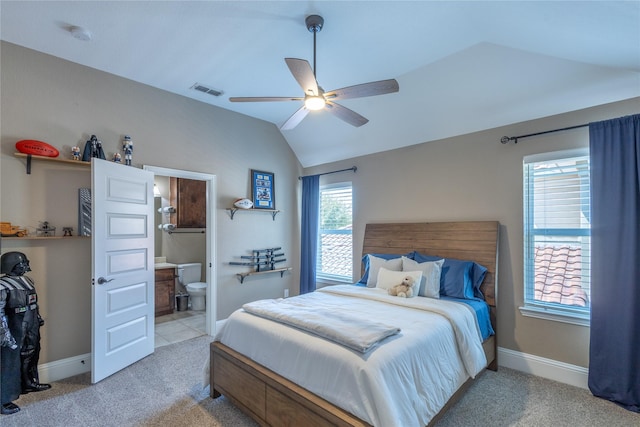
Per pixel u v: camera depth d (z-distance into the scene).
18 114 2.68
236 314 2.52
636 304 2.32
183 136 3.76
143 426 2.14
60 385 2.70
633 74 2.37
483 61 2.80
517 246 3.05
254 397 2.11
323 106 2.36
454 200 3.52
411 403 1.68
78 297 2.96
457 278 3.06
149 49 2.78
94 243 2.75
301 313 2.25
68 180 2.92
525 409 2.33
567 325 2.74
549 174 2.93
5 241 2.61
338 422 1.58
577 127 2.68
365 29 2.47
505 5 1.97
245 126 4.44
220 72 3.20
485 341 2.82
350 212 4.62
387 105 3.65
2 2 2.14
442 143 3.63
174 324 4.42
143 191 3.28
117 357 2.94
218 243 4.09
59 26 2.43
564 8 1.77
